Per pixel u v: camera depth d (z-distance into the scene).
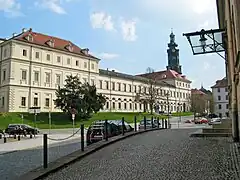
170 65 142.12
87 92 65.31
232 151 12.00
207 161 9.86
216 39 16.98
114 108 99.19
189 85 138.62
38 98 77.25
